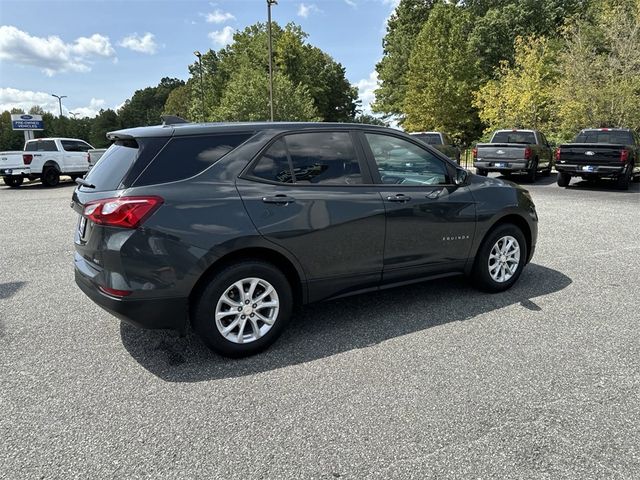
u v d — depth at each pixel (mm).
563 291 4789
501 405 2771
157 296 3070
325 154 3725
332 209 3611
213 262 3180
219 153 3342
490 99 30625
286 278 3518
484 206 4477
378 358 3385
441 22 38969
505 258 4734
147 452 2387
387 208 3873
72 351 3549
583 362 3285
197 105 49531
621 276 5281
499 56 43938
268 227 3332
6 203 12234
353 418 2662
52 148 18016
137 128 3482
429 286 5012
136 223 2979
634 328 3857
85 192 3307
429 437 2484
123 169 3182
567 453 2348
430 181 4289
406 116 42625
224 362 3363
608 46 25875
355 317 4164
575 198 11922
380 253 3898
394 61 49375
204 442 2463
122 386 3037
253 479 2191
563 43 33031
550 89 27391
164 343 3680
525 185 15125
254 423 2627
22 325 4051
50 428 2588
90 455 2363
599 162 13211
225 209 3213
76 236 3611
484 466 2260
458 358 3365
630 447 2389
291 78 45906
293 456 2350
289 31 46062
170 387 3023
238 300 3387
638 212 9688
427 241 4160
